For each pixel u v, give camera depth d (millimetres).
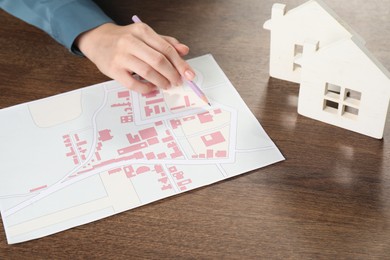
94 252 679
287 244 674
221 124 831
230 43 979
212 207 720
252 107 857
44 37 1027
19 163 795
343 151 782
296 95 874
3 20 1071
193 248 675
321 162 770
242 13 1044
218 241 682
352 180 743
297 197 726
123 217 714
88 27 976
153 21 1038
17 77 941
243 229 693
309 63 783
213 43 980
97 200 736
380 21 985
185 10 1062
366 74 746
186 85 903
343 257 659
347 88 773
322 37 819
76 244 688
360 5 1028
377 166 759
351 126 806
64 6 998
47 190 755
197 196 734
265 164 768
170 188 743
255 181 749
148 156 789
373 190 729
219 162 773
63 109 875
